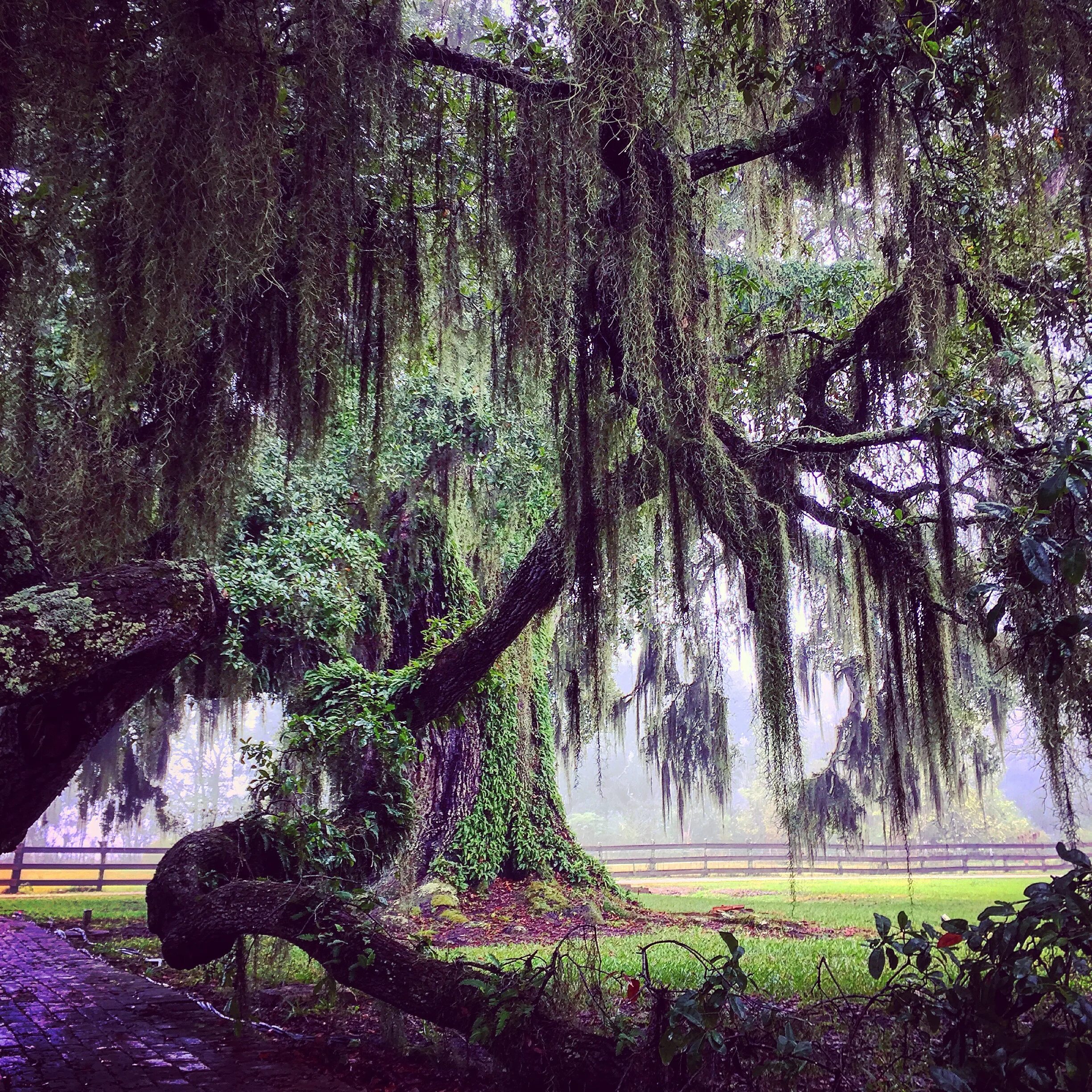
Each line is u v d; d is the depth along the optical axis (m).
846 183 5.95
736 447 5.85
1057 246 5.61
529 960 4.02
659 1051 3.15
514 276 4.87
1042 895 2.71
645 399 4.88
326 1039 5.06
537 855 12.28
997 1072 2.57
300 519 8.90
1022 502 4.67
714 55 5.29
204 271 4.29
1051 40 4.54
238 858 5.93
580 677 7.96
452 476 10.02
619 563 5.36
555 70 4.95
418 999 4.27
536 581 6.93
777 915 11.94
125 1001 6.23
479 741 12.47
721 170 5.44
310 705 7.40
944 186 5.59
